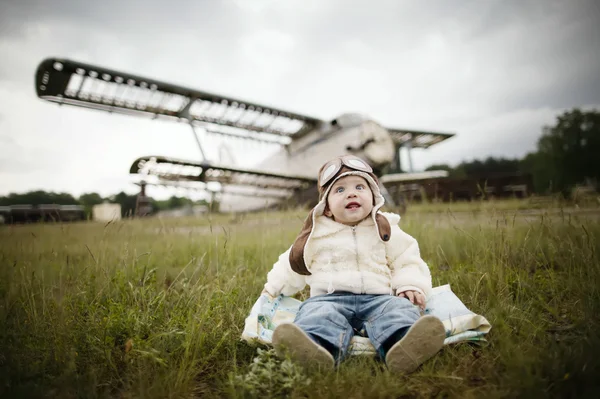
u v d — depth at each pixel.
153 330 2.09
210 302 2.29
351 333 1.78
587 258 2.64
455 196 12.16
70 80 12.63
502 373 1.47
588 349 1.49
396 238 2.16
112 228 3.70
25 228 4.37
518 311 2.10
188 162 13.12
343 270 2.04
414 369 1.55
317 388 1.39
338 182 2.16
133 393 1.49
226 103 16.12
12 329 2.20
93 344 1.86
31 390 1.49
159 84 13.95
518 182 18.11
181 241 5.05
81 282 2.69
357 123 16.00
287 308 2.24
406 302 1.82
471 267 3.13
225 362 1.78
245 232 5.82
